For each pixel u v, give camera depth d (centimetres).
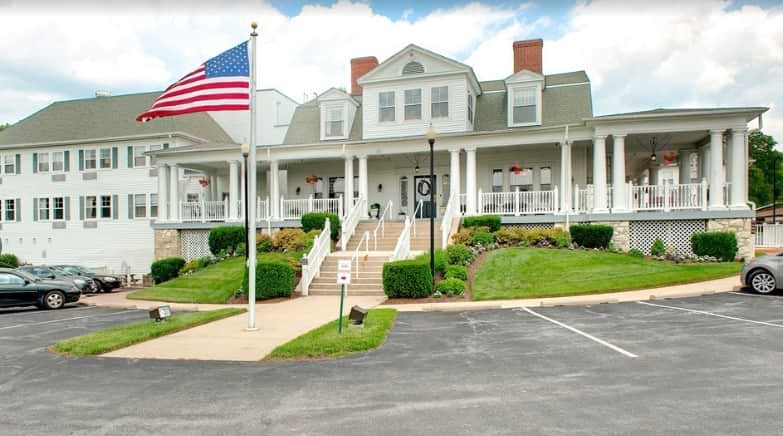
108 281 2503
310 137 2744
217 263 2128
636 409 514
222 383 646
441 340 877
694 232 1842
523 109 2353
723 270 1588
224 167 2864
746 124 1806
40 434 488
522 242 1911
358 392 595
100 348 829
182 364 748
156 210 3183
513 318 1088
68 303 1738
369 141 2262
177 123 3312
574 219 1980
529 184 2412
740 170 1817
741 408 511
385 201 2605
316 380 649
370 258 1764
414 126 2392
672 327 928
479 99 2608
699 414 496
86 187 3328
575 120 2312
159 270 2278
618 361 703
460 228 2028
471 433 463
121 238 3247
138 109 3478
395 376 659
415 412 523
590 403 536
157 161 2602
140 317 1353
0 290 1564
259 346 853
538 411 516
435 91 2373
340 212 2223
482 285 1493
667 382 602
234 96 1270
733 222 1817
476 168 2480
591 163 2447
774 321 966
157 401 579
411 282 1396
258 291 1489
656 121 1877
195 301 1603
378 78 2448
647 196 1930
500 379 634
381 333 903
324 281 1636
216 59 1297
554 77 2556
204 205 2525
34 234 3425
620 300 1272
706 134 2041
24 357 831
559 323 1008
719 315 1038
